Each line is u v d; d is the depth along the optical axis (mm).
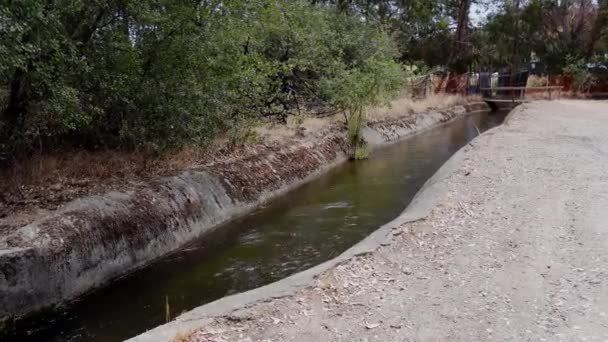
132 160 7512
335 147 13008
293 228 7516
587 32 29703
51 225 5328
